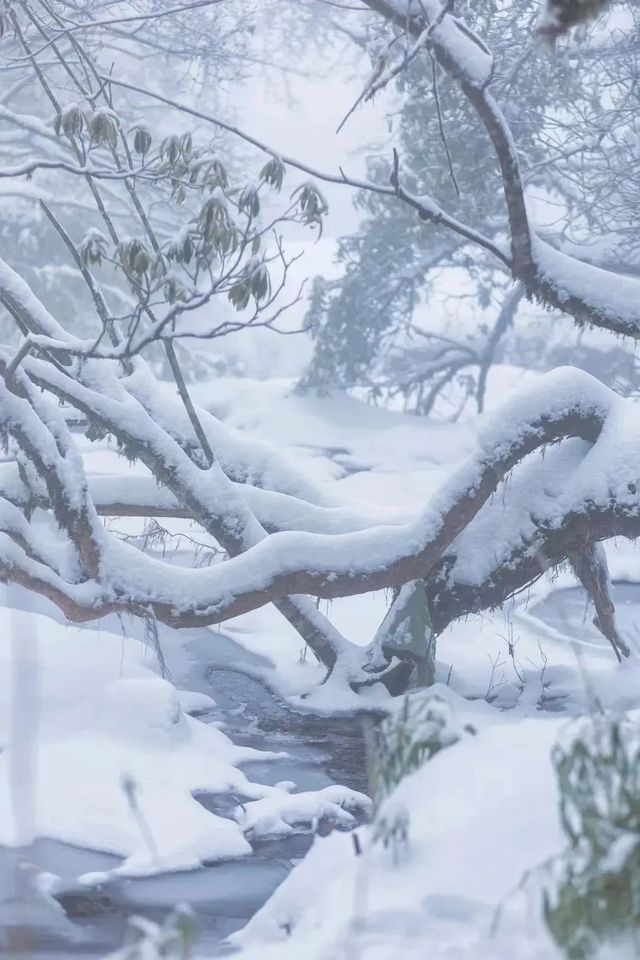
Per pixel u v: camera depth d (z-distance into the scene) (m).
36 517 21.88
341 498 15.59
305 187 11.63
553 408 14.05
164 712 11.61
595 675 14.83
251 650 16.70
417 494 29.55
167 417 15.43
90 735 11.02
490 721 12.73
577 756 4.32
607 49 26.50
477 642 17.28
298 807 9.91
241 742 12.44
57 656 12.55
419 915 4.78
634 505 13.96
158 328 11.82
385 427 35.94
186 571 13.16
